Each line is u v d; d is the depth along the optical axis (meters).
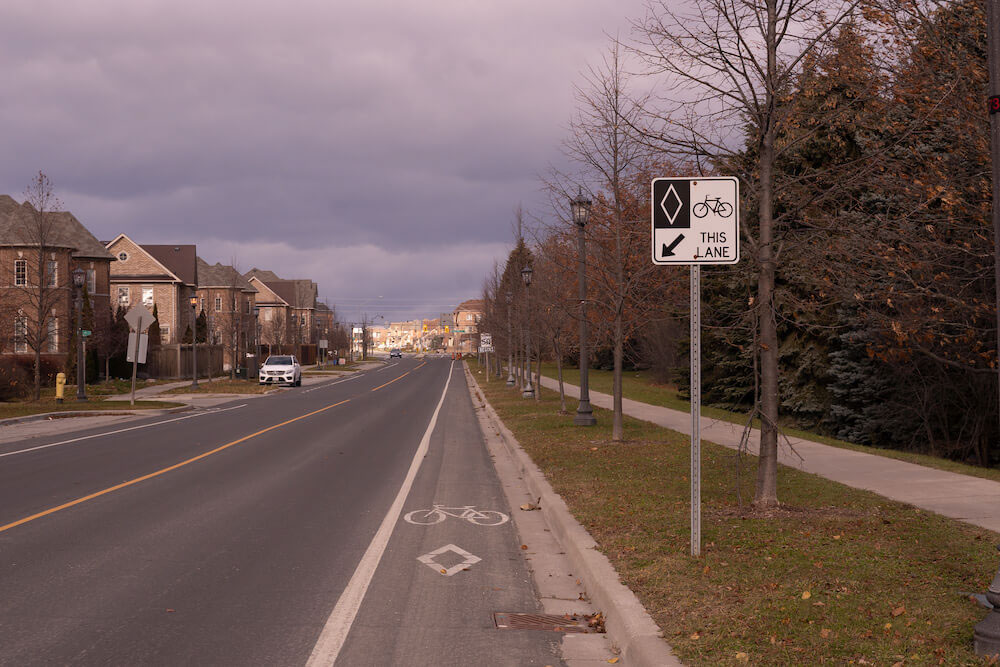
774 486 9.10
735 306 18.56
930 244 12.41
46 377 45.59
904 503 9.41
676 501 9.79
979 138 11.87
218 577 6.97
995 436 19.06
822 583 6.10
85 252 50.72
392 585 6.78
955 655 4.56
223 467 14.22
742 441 8.96
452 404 33.28
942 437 20.44
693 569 6.59
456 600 6.38
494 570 7.33
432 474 13.52
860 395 20.89
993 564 6.59
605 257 17.61
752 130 9.99
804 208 9.38
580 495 10.40
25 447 17.58
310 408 30.83
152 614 5.93
